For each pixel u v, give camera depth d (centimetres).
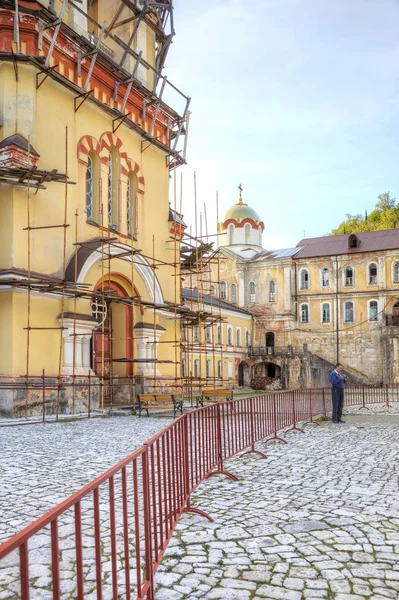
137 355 2497
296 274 6062
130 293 2491
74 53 2136
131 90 2495
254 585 475
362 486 850
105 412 2033
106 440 1340
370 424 1864
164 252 2775
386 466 1023
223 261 6275
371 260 5772
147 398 2017
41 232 1942
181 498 655
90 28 2697
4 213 1841
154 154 2744
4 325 1814
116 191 2439
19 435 1425
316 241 6438
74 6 2084
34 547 573
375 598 450
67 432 1501
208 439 881
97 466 995
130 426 1670
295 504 741
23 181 1828
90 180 2311
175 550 562
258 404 1268
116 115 2388
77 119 2178
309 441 1393
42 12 1914
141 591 407
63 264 2003
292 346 5869
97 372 2422
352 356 5747
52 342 1955
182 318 2925
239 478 915
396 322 5609
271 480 898
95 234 2238
